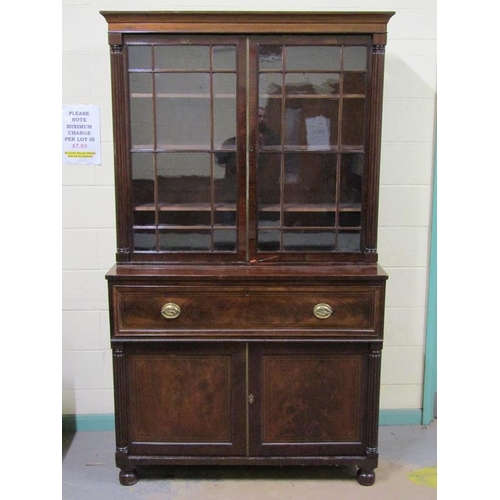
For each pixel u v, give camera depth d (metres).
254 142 1.96
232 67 1.93
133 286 1.96
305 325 1.99
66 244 2.46
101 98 2.37
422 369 2.59
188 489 2.10
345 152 1.97
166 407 2.06
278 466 2.26
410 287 2.53
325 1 2.32
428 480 2.16
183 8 2.31
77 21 2.32
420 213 2.48
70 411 2.57
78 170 2.41
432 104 2.40
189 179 2.01
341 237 2.03
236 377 2.04
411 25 2.34
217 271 1.98
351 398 2.06
